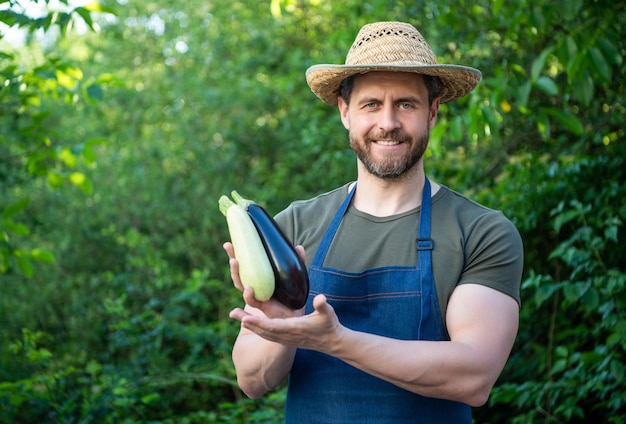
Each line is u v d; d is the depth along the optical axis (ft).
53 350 19.48
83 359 17.81
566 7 10.99
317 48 25.49
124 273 20.97
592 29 11.71
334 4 21.85
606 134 14.49
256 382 6.58
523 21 12.55
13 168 21.50
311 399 6.47
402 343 5.73
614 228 11.27
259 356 6.40
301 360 6.61
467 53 15.79
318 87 7.18
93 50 29.96
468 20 15.60
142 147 25.39
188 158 24.84
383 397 6.26
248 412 14.73
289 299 5.78
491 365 5.87
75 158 13.37
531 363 14.28
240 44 27.99
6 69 12.01
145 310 19.26
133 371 16.40
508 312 6.15
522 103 11.89
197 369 16.47
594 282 11.09
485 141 16.62
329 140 22.15
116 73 28.48
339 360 6.42
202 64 28.07
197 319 20.44
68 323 19.26
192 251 21.76
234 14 27.91
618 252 13.02
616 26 13.19
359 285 6.49
